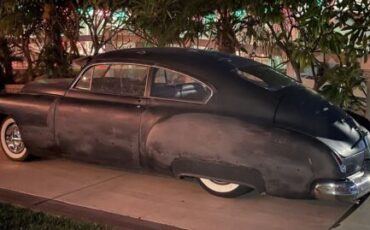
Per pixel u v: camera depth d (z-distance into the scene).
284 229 4.68
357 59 7.21
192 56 5.50
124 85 5.70
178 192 5.64
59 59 10.98
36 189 5.68
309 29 7.07
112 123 5.59
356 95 7.73
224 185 5.34
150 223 4.76
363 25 6.88
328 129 4.80
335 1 6.99
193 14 8.16
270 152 4.75
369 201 5.15
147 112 5.39
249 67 5.45
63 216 4.85
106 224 4.68
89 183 5.92
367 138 5.20
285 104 4.88
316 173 4.62
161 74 5.46
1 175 6.17
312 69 7.67
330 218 4.96
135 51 5.87
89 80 5.96
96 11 10.08
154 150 5.32
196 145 5.05
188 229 4.64
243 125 4.86
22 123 6.30
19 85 10.94
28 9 10.38
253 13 7.56
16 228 4.45
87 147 5.82
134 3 9.12
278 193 4.80
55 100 6.08
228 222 4.82
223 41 8.55
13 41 11.11
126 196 5.49
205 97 5.15
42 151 6.25
